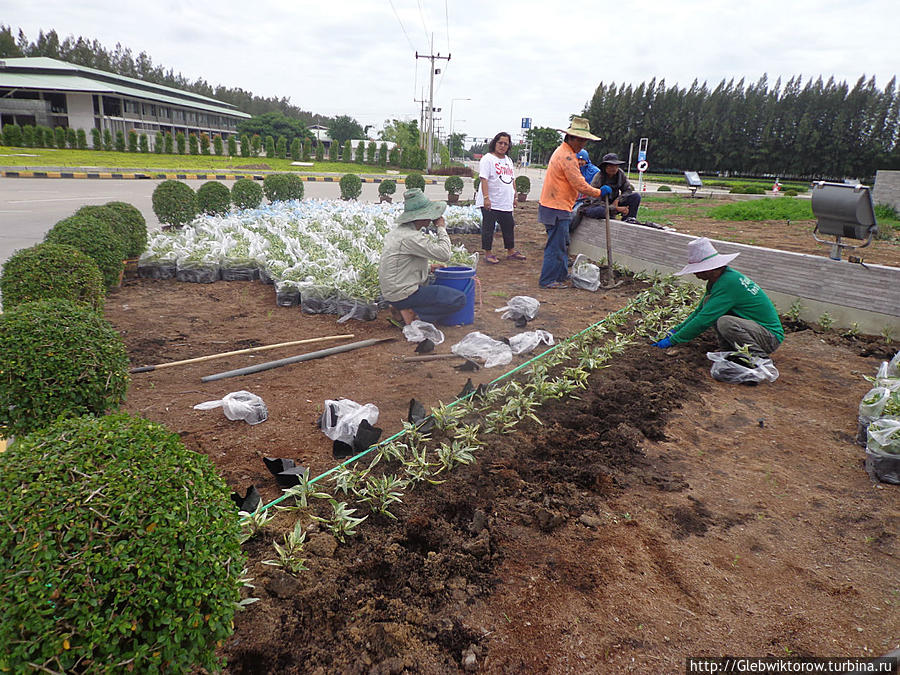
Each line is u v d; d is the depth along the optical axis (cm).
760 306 495
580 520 297
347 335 573
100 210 779
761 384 475
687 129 8150
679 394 449
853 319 607
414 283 559
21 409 298
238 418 386
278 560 254
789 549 279
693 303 703
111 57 12950
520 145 9462
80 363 311
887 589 252
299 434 374
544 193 760
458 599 244
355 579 251
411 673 210
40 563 154
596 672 212
